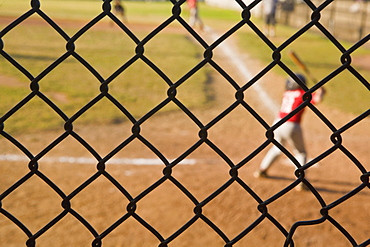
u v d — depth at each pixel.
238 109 9.73
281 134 5.93
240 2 1.47
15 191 5.46
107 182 5.82
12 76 11.38
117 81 11.59
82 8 32.16
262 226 4.86
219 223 4.90
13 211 4.95
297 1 27.66
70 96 10.02
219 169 6.49
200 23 22.47
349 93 11.34
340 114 9.51
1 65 12.46
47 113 8.75
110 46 16.70
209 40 19.92
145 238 4.54
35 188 5.56
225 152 7.23
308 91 1.60
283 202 5.47
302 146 5.96
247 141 7.84
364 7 20.41
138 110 9.33
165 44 18.00
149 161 6.67
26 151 1.52
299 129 5.85
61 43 16.70
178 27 23.92
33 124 8.08
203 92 10.98
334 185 6.04
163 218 4.96
